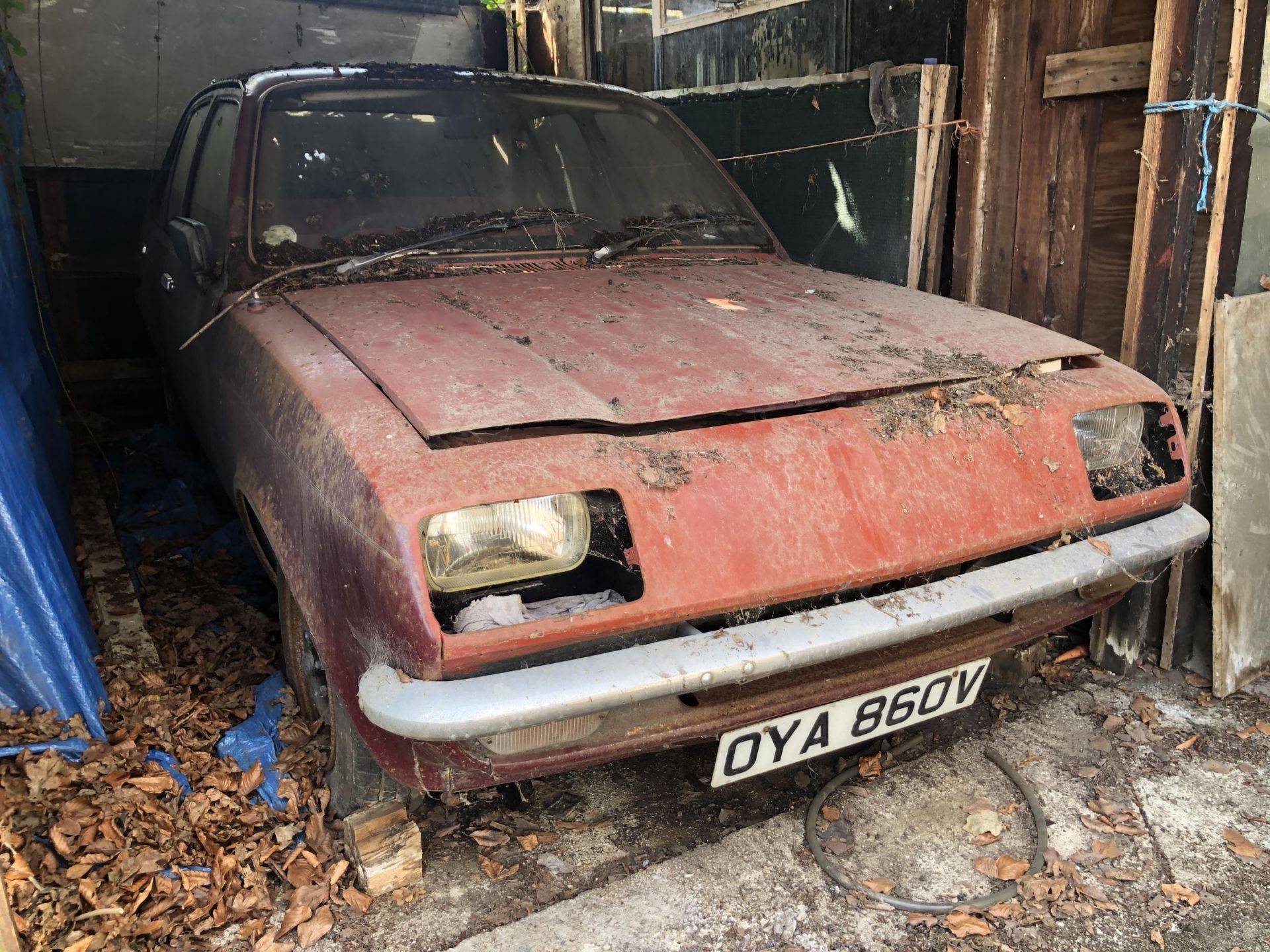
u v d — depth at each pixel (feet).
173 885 6.41
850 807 7.75
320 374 6.63
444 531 5.17
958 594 6.20
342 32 19.75
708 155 11.39
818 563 5.83
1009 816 7.64
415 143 9.62
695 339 7.26
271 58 19.12
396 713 4.99
